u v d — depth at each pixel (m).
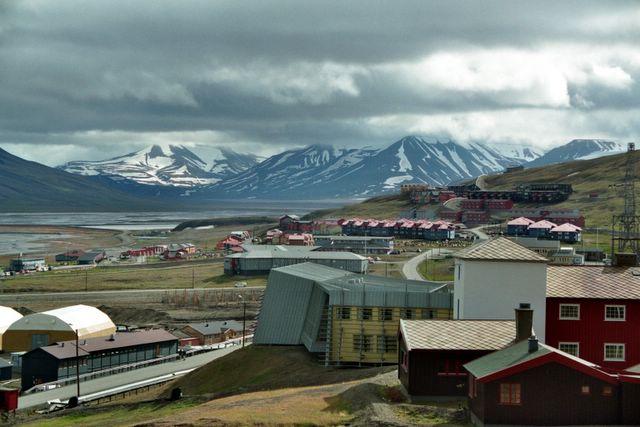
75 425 83.06
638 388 58.00
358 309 104.62
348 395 69.38
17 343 155.38
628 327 77.81
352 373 90.81
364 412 63.03
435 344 68.00
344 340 104.44
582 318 78.06
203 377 115.12
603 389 58.25
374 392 70.69
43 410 101.31
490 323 71.19
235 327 175.12
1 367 136.12
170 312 199.88
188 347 156.12
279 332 124.88
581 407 58.06
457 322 71.38
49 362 126.00
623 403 58.03
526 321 66.88
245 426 61.09
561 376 58.25
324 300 112.56
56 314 157.62
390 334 103.69
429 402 67.12
